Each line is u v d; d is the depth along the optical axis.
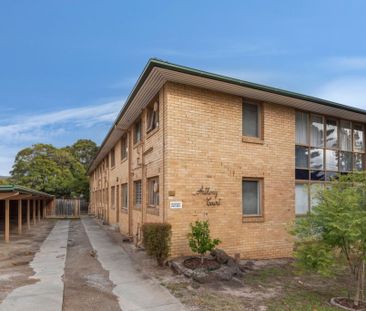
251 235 10.91
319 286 8.12
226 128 10.73
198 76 9.43
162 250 9.20
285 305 6.49
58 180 43.50
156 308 6.11
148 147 12.15
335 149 13.73
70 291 7.04
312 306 6.50
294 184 12.10
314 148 13.05
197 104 10.27
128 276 8.32
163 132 10.09
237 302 6.55
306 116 12.98
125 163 17.27
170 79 9.71
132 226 15.33
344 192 7.13
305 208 12.37
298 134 12.67
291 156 12.12
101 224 23.92
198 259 9.16
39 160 43.97
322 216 7.01
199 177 10.12
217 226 10.29
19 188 13.84
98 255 11.18
